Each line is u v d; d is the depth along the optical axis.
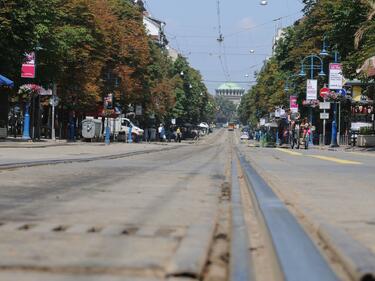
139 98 98.81
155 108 119.38
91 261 7.52
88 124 72.25
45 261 7.53
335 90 75.00
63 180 18.88
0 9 46.12
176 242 8.88
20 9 47.47
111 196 14.78
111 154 37.81
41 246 8.55
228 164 29.84
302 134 71.44
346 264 7.20
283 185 17.78
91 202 13.58
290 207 12.77
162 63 127.06
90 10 67.69
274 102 121.31
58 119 81.75
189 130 198.00
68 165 26.14
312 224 10.34
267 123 143.75
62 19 63.47
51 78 60.12
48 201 13.67
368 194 15.95
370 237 9.55
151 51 112.12
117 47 81.81
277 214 10.91
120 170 23.86
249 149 65.31
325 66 91.31
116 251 8.21
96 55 70.94
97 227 10.22
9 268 7.21
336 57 74.50
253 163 29.97
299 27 101.06
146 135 120.50
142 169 24.75
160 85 119.00
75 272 7.04
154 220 11.02
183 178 20.39
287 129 102.06
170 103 130.38
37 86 57.56
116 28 79.94
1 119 60.22
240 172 23.69
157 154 42.75
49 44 55.03
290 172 23.88
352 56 59.31
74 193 15.34
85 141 72.25
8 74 53.47
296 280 6.35
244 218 11.20
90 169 24.06
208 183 18.69
